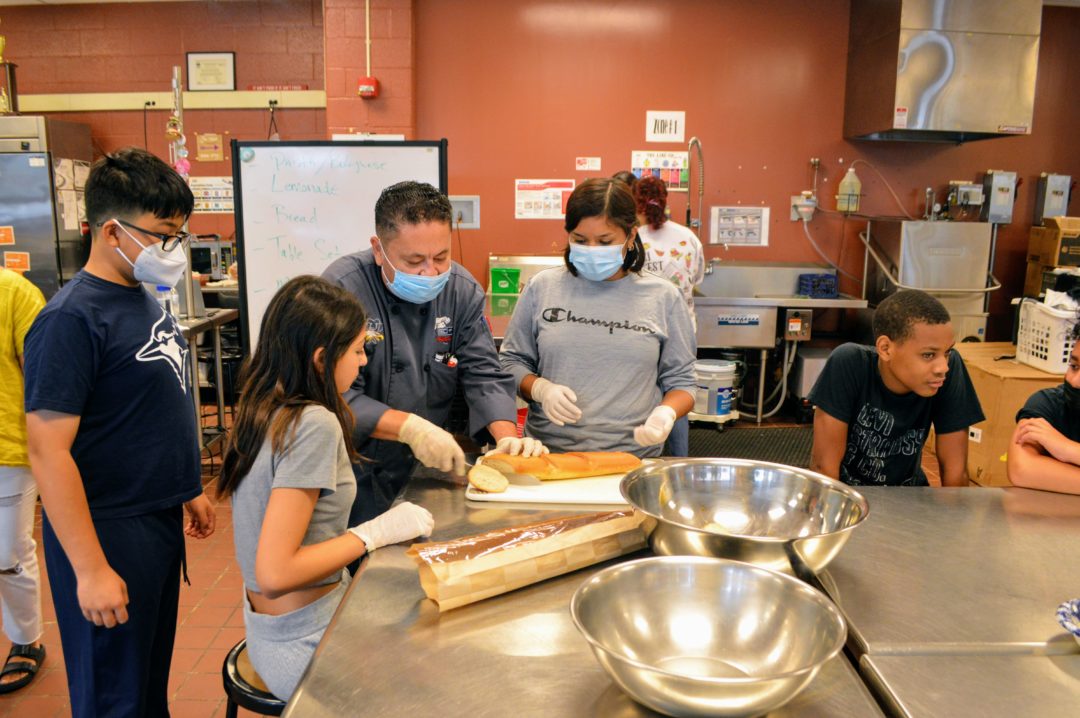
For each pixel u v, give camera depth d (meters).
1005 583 1.27
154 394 1.62
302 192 3.18
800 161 5.42
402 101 5.08
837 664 1.02
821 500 1.42
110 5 5.80
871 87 5.01
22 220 5.25
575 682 0.97
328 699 0.93
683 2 5.23
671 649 1.05
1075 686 0.99
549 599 1.19
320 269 3.23
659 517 1.20
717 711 0.83
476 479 1.59
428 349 1.93
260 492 1.37
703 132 5.37
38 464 1.48
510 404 1.97
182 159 4.09
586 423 1.96
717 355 5.43
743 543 1.14
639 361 1.96
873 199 5.50
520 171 5.37
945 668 1.02
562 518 1.42
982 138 5.37
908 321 1.78
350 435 1.45
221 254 5.80
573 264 1.96
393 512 1.40
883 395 1.98
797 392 5.30
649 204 3.67
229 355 5.22
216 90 5.85
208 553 3.28
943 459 2.01
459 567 1.15
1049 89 5.46
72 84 5.89
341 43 5.03
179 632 2.67
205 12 5.80
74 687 1.64
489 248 5.46
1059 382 3.59
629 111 5.33
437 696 0.94
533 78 5.27
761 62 5.30
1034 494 1.73
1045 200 5.46
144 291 1.66
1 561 2.23
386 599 1.18
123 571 1.61
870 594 1.22
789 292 5.41
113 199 1.50
